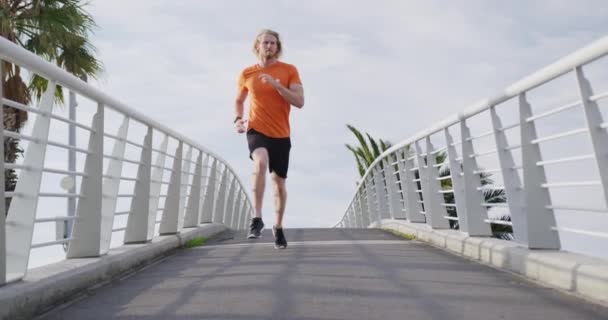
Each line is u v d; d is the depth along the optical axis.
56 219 3.70
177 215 7.02
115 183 4.79
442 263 4.69
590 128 3.34
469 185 5.55
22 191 3.26
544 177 4.21
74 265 3.71
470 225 5.51
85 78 11.01
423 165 7.72
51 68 3.36
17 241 3.18
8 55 2.89
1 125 2.85
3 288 2.82
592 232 3.48
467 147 5.61
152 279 4.09
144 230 5.62
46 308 3.04
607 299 2.95
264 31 5.62
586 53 3.18
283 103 5.60
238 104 5.94
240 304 3.04
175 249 6.50
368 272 4.15
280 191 5.82
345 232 9.23
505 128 4.65
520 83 4.13
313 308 2.92
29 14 9.72
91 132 4.24
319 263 4.68
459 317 2.71
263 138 5.57
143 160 5.74
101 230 4.59
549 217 4.18
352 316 2.75
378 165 11.95
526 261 3.97
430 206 7.06
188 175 7.98
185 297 3.29
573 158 3.60
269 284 3.65
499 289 3.44
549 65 3.67
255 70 5.67
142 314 2.87
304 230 9.86
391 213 10.39
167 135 6.68
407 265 4.55
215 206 10.90
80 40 10.45
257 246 6.59
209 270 4.45
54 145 3.56
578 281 3.25
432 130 6.64
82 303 3.21
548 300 3.09
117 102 4.61
